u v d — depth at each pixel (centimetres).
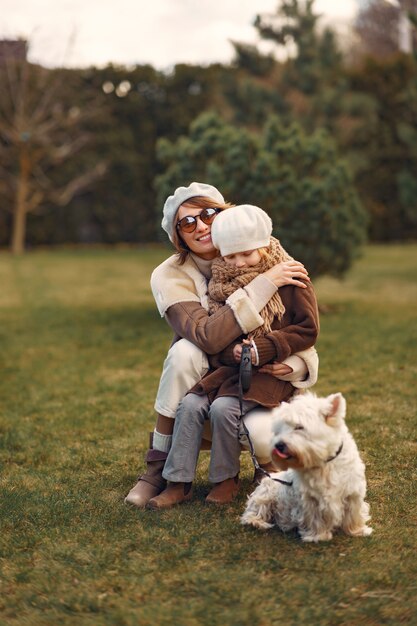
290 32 1778
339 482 302
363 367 640
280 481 317
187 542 316
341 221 916
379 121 2067
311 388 579
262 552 304
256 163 870
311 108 1766
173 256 374
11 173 2289
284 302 352
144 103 2320
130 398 575
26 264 1764
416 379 595
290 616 255
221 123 946
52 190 2262
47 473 417
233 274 350
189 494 359
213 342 345
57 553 309
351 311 959
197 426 350
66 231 2320
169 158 932
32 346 801
